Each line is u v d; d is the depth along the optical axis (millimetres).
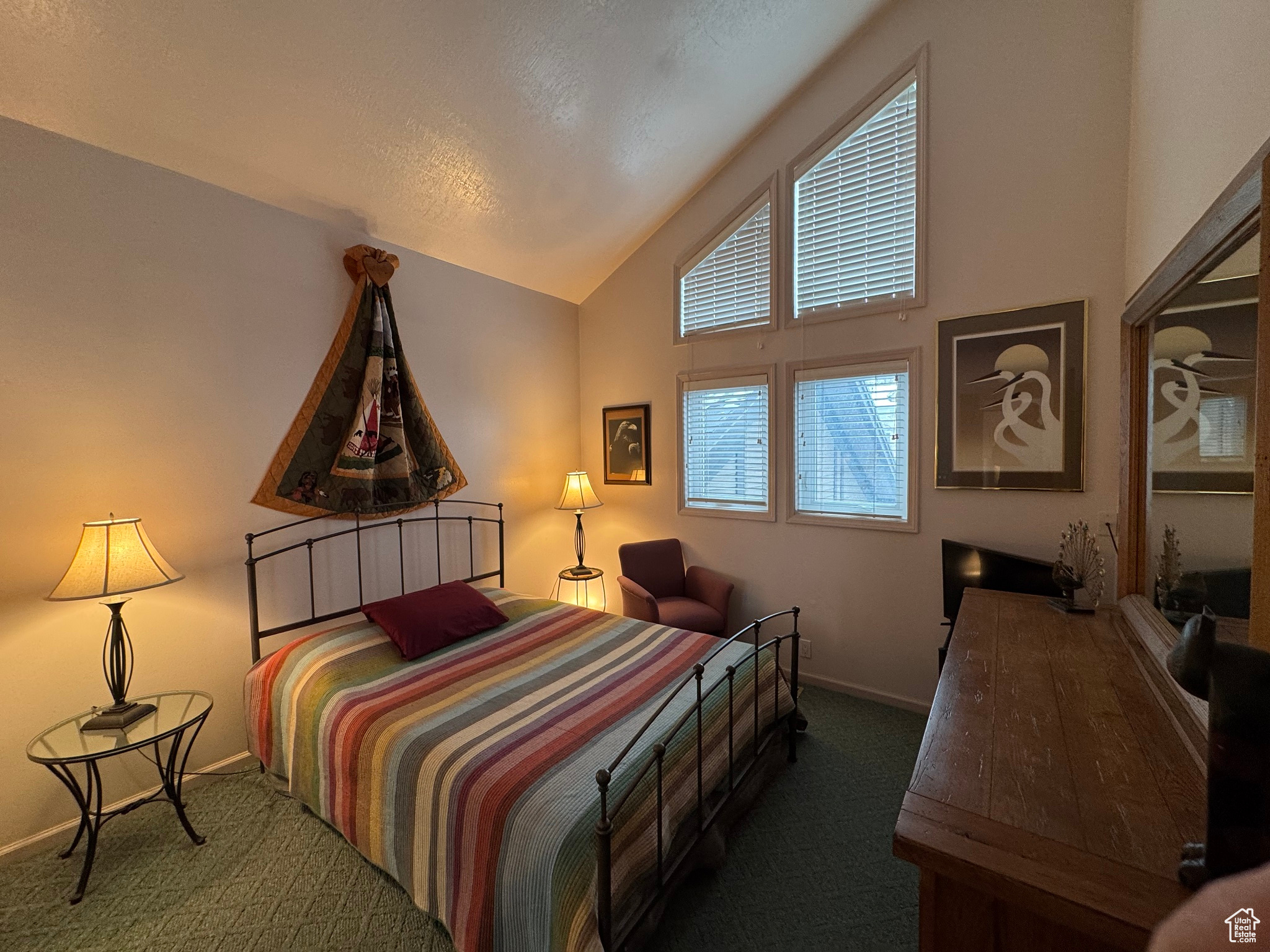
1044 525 2506
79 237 1920
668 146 3029
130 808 1821
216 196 2268
